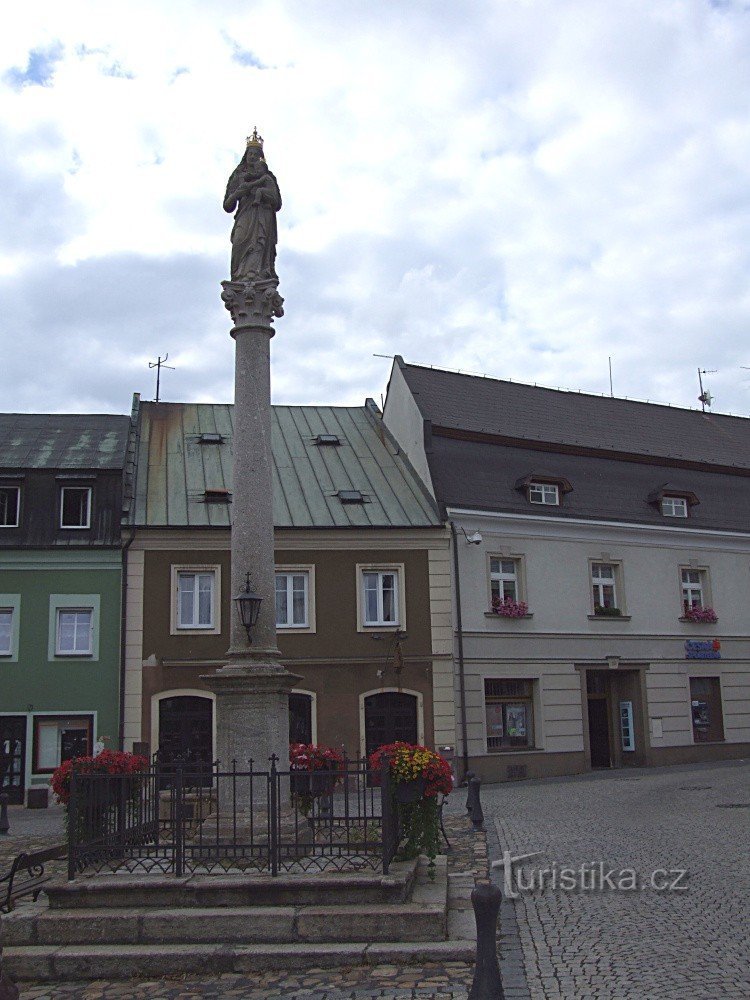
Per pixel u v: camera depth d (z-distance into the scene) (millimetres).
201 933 8922
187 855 10758
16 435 31938
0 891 11289
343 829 12203
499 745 29953
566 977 7902
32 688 27547
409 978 8055
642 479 35281
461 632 29516
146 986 8180
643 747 32094
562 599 31531
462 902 10352
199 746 27609
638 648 32594
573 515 32000
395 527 29531
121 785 10578
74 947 8797
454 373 36469
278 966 8484
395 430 35469
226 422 35219
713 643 33906
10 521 28641
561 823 17562
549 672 30797
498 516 30703
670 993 7352
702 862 12812
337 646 28750
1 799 19766
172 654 27859
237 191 14391
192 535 28469
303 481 31938
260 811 11977
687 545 34344
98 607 28141
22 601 27969
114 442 31703
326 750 13414
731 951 8430
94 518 28672
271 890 9336
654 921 9625
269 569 13117
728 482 37500
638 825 16781
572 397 38938
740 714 34219
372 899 9305
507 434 33750
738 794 21609
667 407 41469
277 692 12391
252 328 13836
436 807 11188
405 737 28719
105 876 9805
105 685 27766
